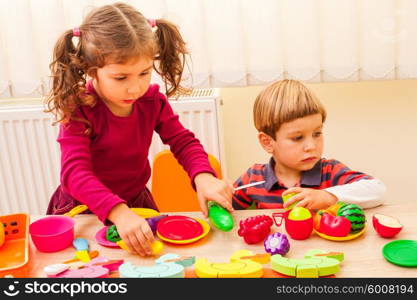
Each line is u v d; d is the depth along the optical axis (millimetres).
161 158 1395
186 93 1299
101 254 856
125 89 937
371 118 1658
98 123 1072
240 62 1477
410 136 1668
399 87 1618
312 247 831
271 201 1182
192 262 790
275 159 1211
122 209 891
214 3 1443
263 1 1432
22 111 1571
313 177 1158
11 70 1521
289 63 1475
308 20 1429
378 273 744
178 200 1414
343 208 870
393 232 831
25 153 1621
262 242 866
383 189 995
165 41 1106
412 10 1399
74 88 1007
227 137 1719
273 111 1128
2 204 1697
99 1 1461
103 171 1148
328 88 1638
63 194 1210
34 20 1485
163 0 1440
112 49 898
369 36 1433
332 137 1690
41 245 869
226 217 902
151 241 838
